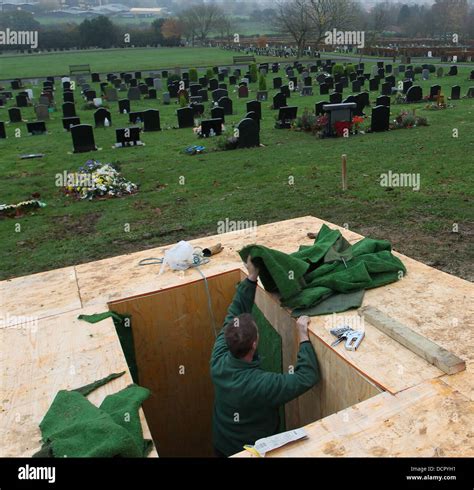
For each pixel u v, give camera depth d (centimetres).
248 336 270
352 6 6134
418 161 1205
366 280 343
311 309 325
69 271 438
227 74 4200
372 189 1016
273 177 1188
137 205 1080
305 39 5828
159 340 392
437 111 2025
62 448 219
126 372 282
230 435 285
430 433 216
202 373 420
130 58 6869
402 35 8525
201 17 9294
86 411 244
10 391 271
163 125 2219
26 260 817
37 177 1395
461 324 296
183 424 430
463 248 701
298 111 2325
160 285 387
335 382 287
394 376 254
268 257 324
